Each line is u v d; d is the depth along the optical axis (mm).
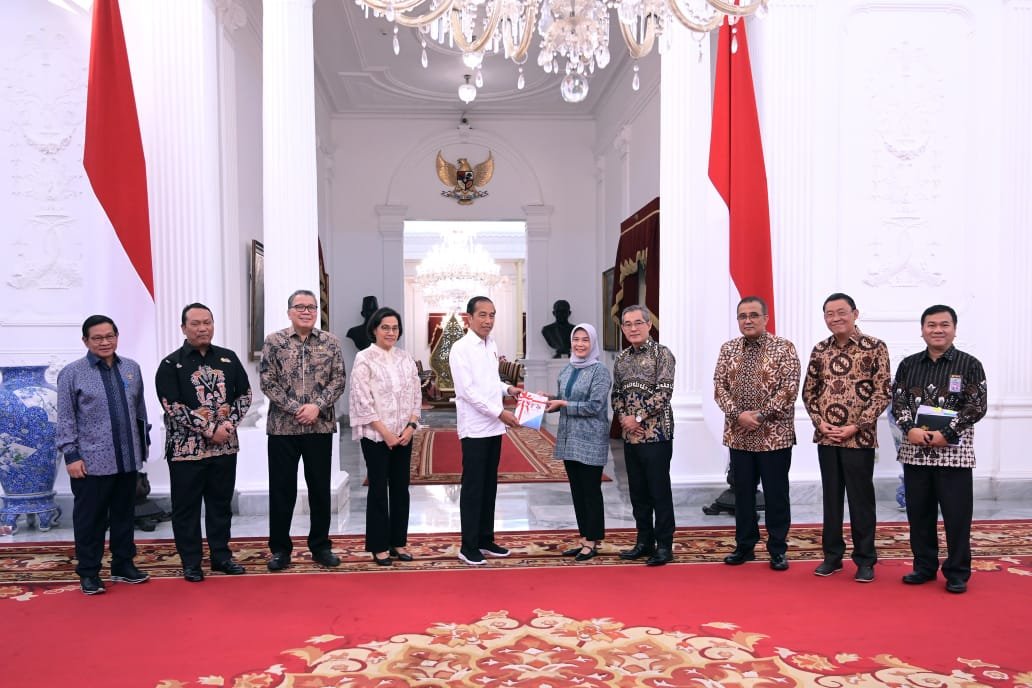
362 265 13578
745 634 3396
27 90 6000
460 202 13773
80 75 6043
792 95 6379
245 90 7684
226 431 4246
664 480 4516
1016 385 6668
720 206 5762
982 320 6734
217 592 4031
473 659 3141
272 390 4383
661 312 6379
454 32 4070
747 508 4488
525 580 4238
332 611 3727
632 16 3846
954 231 6715
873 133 6656
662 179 6363
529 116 13727
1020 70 6660
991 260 6730
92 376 4043
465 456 4578
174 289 5801
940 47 6684
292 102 6031
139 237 5270
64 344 6027
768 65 6375
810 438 6305
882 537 5156
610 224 12617
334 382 4516
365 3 3867
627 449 4633
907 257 6676
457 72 11602
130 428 4125
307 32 6152
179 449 4203
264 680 2939
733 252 5773
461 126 13617
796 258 6359
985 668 3018
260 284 8023
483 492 4703
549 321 13836
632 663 3094
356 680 2943
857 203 6648
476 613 3695
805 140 6383
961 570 3975
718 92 5801
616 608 3754
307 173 6090
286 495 4441
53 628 3496
